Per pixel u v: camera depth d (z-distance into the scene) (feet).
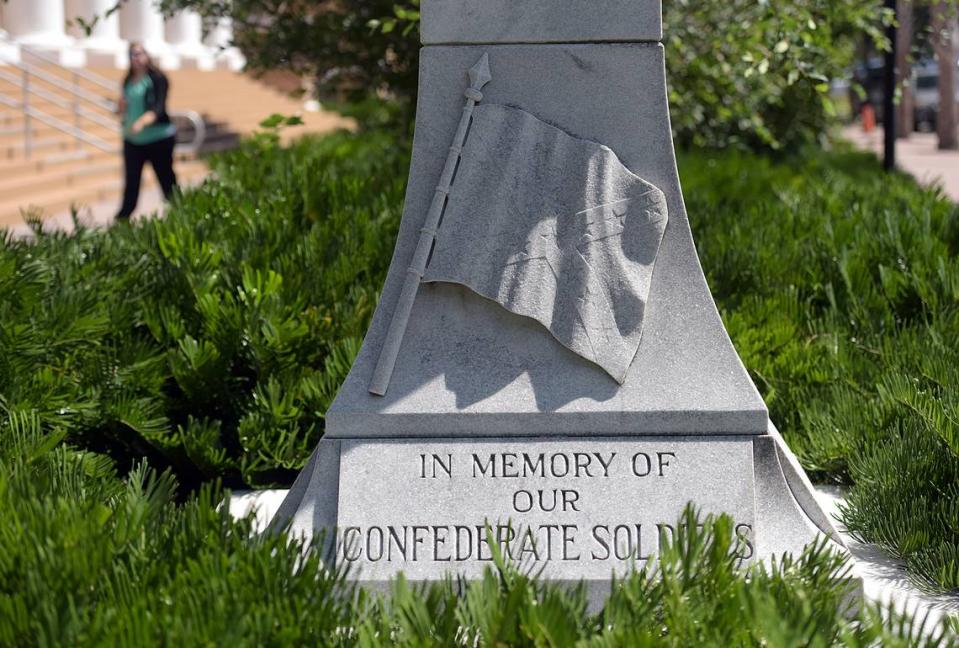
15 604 10.34
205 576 10.92
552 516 13.34
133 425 17.84
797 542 13.37
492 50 14.14
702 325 13.88
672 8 31.71
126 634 9.98
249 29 37.96
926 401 16.10
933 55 34.58
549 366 13.84
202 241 23.17
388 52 37.73
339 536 13.33
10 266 19.67
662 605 11.46
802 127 57.82
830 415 18.58
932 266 23.36
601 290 13.80
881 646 11.49
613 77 14.06
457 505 13.42
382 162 36.27
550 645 10.32
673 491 13.41
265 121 31.27
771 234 26.63
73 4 78.07
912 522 14.71
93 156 59.93
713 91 35.24
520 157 13.99
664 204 13.94
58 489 13.42
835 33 36.94
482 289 13.80
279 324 19.38
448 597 11.51
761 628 10.37
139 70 44.29
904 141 118.73
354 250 23.73
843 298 23.57
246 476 17.95
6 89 62.49
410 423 13.65
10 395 17.29
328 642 10.49
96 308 19.93
